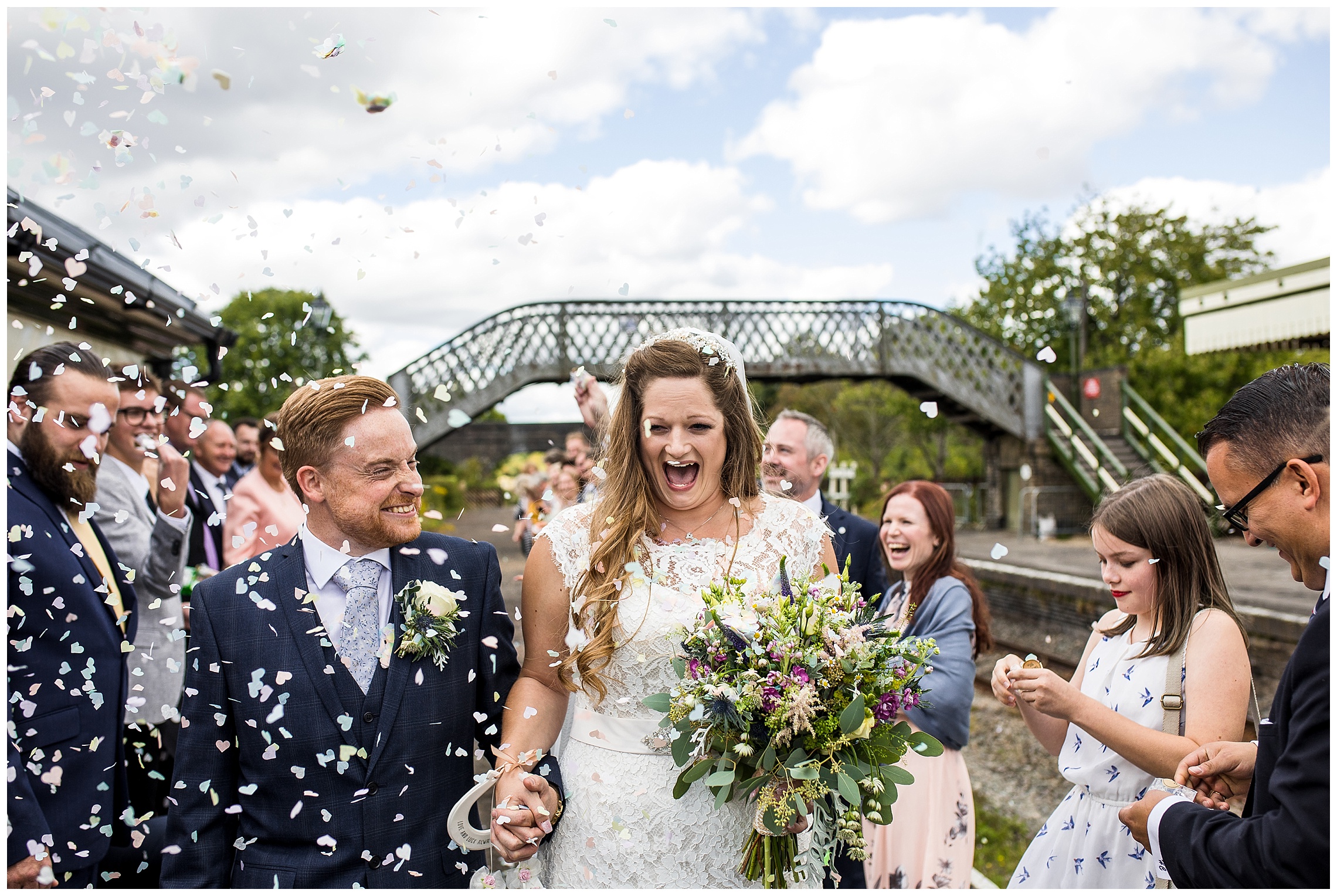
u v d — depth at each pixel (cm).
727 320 1377
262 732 167
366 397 175
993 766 535
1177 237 2306
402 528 178
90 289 478
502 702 196
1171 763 173
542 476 556
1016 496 1606
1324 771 122
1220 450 148
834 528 352
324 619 179
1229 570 838
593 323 1305
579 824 186
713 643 166
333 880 167
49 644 201
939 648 268
